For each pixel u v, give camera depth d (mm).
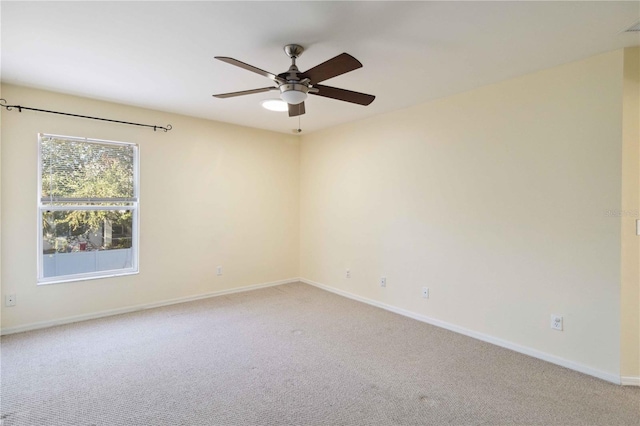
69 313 3641
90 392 2332
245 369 2684
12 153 3301
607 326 2559
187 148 4383
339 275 4863
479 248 3307
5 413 2094
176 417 2086
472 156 3344
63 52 2545
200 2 1898
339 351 3023
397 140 4059
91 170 3764
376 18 2053
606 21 2076
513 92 3035
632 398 2318
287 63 2721
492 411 2174
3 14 2025
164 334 3359
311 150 5332
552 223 2822
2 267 3273
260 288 5121
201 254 4562
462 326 3447
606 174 2549
